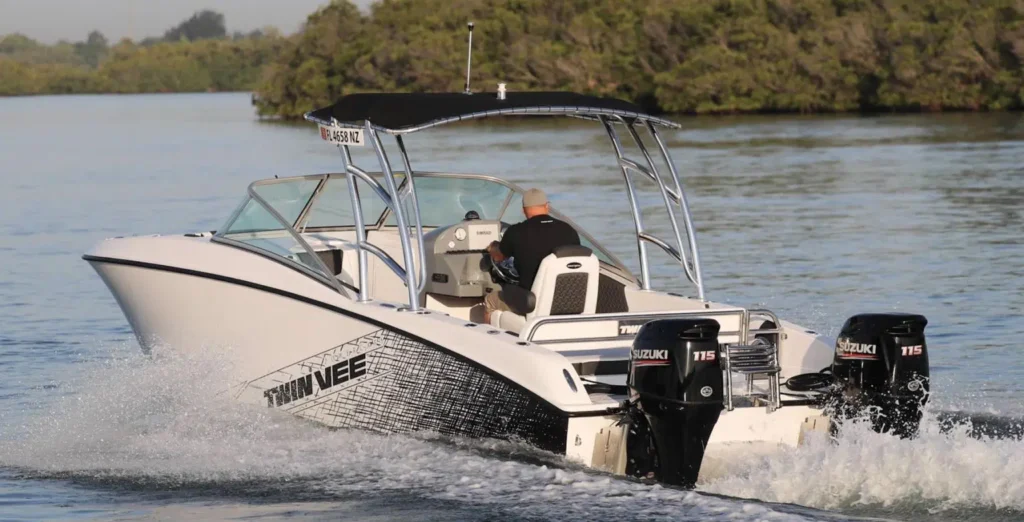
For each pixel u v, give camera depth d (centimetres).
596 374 2217
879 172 9300
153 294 2597
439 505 1945
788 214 6644
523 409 2064
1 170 10988
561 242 2348
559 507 1883
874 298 4041
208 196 8212
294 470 2172
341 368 2328
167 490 2136
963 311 3784
